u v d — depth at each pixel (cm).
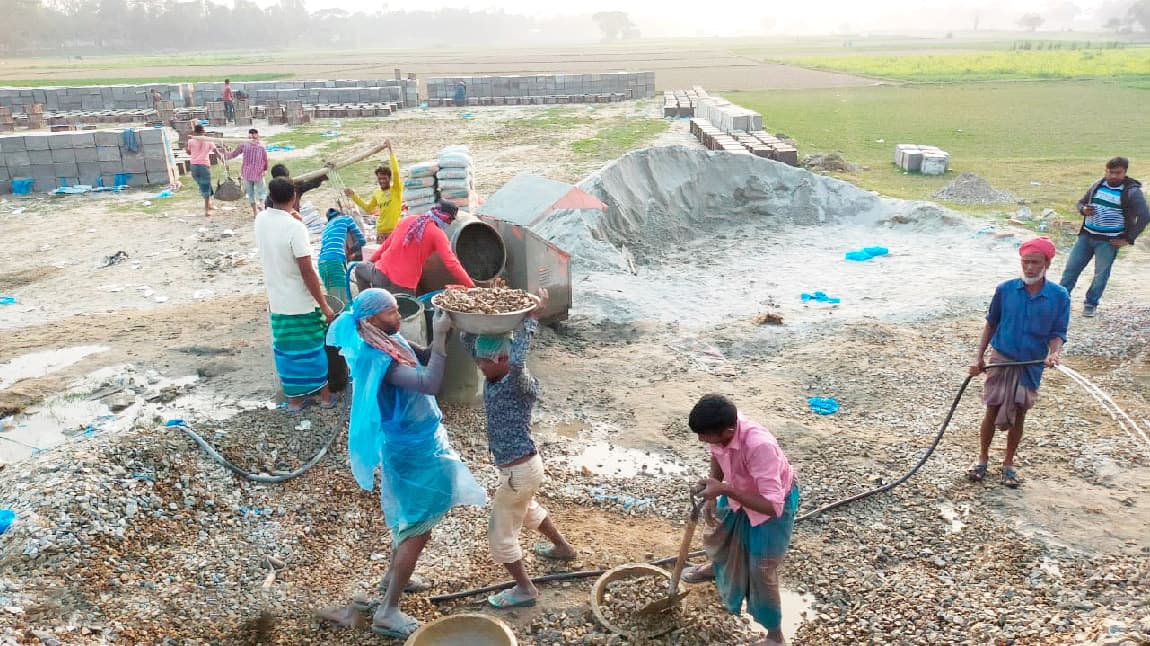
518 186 932
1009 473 606
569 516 582
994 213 1500
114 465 550
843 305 1065
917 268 1209
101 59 14538
